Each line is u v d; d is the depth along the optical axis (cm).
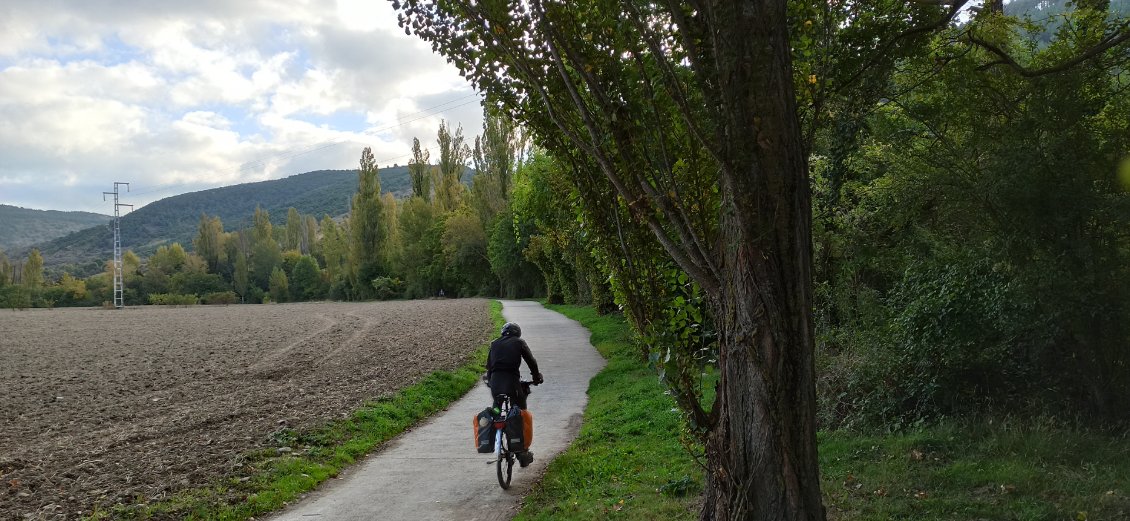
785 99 428
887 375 839
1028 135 685
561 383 1617
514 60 508
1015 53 777
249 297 14250
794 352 428
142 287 14388
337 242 12875
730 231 445
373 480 891
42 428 1302
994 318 736
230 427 1183
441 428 1218
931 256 827
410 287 9831
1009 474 598
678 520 616
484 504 776
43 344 3388
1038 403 728
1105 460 598
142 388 1803
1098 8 693
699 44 455
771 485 429
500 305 5400
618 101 501
